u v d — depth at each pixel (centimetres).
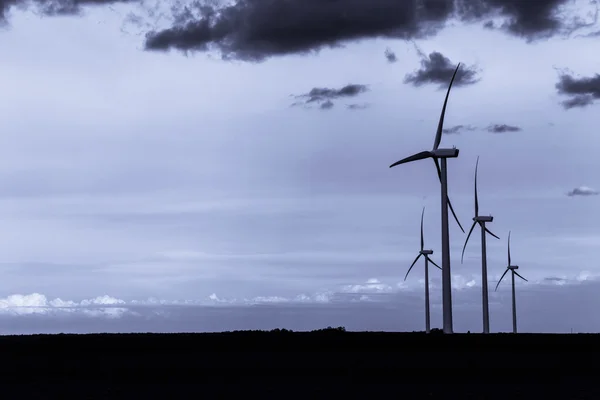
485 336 12462
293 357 9738
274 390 6350
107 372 7944
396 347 11069
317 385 6681
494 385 6644
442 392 6162
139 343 13062
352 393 6119
